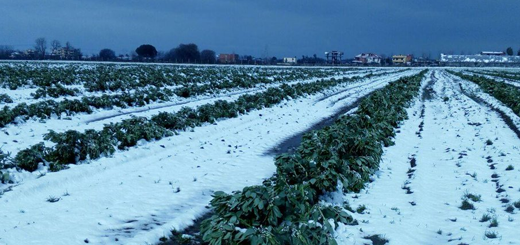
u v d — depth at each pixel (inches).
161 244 270.7
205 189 379.6
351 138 408.2
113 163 442.0
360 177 377.1
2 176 355.9
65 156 424.2
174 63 3725.4
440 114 865.5
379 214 317.4
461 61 6338.6
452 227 291.9
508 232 276.7
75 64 2503.7
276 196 247.9
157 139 558.9
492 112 856.3
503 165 436.8
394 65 5802.2
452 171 430.6
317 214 260.8
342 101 1121.4
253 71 2356.1
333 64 5393.7
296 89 1196.5
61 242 260.2
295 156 348.8
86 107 741.3
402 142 579.5
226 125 698.8
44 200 334.3
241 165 464.1
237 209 247.1
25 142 515.2
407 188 379.9
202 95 1093.8
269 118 791.1
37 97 863.7
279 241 228.7
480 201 340.2
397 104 849.5
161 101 932.6
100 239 269.0
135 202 338.0
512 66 5428.2
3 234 266.1
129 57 4608.8
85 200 335.6
